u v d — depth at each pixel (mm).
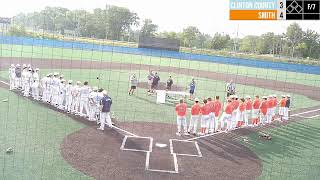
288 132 19234
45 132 15203
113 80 31266
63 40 55219
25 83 21422
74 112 19094
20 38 50875
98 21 75250
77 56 47281
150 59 49875
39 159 12281
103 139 15180
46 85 20547
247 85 36969
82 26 74312
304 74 52250
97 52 54656
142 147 14617
